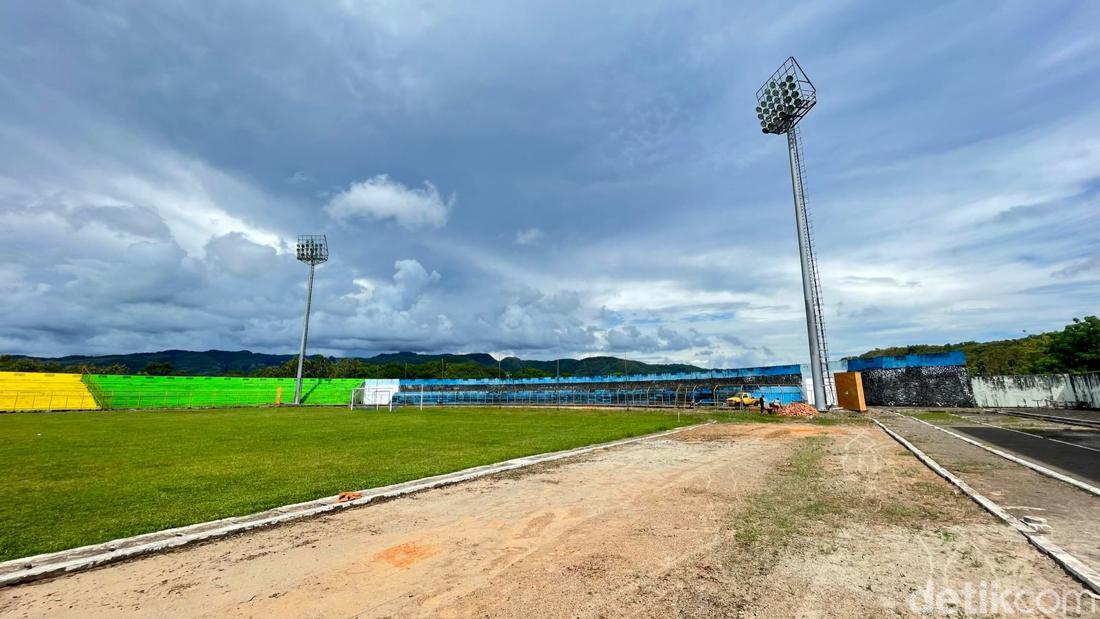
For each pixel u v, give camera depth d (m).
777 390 39.09
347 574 5.05
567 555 5.49
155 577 5.07
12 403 46.34
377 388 65.25
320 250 59.94
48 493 9.02
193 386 56.12
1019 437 17.28
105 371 73.62
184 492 9.05
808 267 32.72
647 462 12.34
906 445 14.75
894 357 38.75
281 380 62.31
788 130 34.88
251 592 4.64
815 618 3.94
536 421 28.81
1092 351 38.09
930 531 6.29
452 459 13.04
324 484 9.71
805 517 7.00
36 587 4.85
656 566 5.12
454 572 5.04
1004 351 58.75
